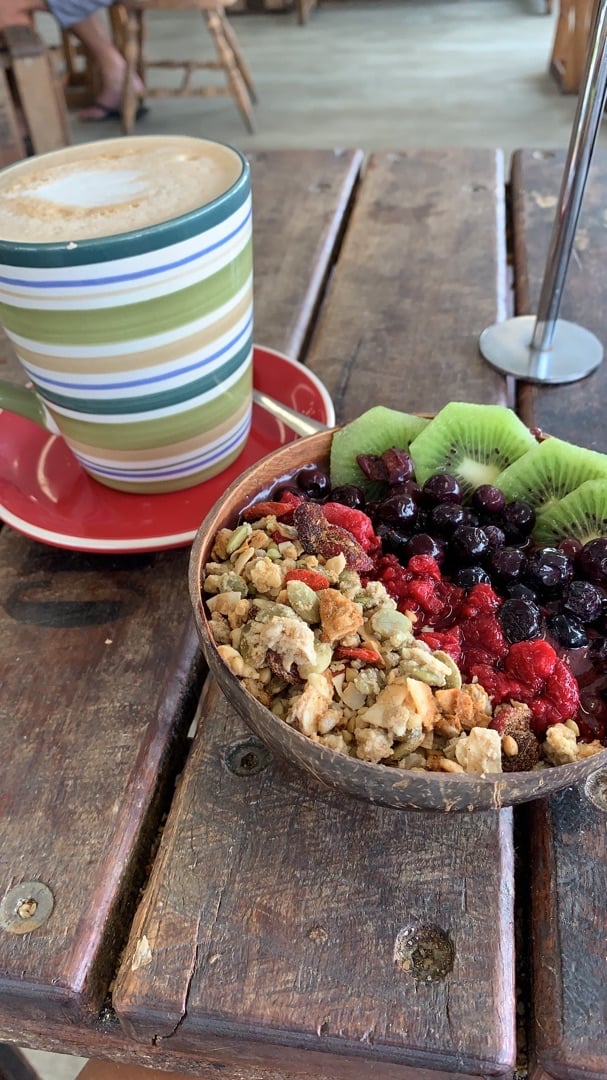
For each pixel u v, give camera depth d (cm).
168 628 28
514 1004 19
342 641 22
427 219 51
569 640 23
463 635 23
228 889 21
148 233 25
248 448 35
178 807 23
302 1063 20
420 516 26
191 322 27
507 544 26
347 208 56
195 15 210
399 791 19
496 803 19
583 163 33
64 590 29
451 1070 19
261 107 154
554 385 38
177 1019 19
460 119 143
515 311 45
